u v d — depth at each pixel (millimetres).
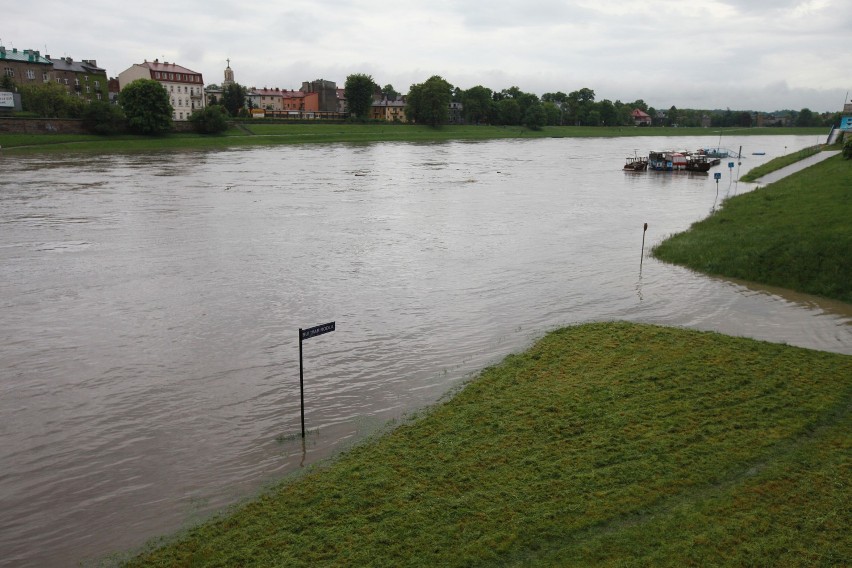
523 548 13023
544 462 16062
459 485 15250
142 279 34656
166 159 110812
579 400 19500
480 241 45781
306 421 19609
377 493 15109
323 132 178875
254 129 166375
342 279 35250
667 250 41250
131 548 13906
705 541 12930
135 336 26484
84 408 20391
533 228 51031
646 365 22094
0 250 40781
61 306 30109
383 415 19844
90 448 18094
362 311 29875
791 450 16312
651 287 33969
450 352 25016
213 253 40875
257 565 12820
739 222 45719
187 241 44312
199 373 23031
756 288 33562
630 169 103000
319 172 94125
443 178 88625
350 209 59562
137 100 137125
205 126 150875
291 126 178625
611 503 14289
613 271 37312
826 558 12430
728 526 13352
